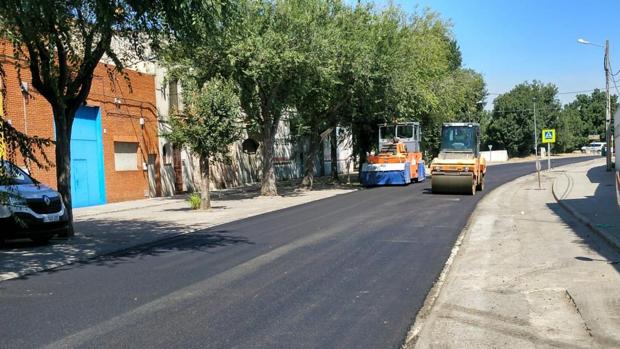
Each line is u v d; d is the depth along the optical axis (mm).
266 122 28031
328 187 34156
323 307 7273
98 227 17000
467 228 14695
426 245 12094
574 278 8516
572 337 5918
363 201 23000
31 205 12883
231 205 23703
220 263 10438
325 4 25406
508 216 17203
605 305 6957
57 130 14922
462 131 26328
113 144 26609
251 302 7562
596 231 13016
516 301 7402
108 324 6637
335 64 25797
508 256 10641
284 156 46938
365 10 28031
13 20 11180
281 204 23312
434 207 19953
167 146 31344
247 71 23125
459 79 53250
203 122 21406
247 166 41062
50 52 13602
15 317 7004
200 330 6355
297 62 23359
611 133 37156
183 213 20906
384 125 35875
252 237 13836
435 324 6496
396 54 29000
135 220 18812
